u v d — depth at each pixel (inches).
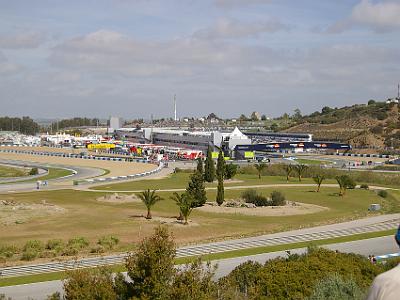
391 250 1998.0
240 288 1090.1
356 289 863.1
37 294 1395.2
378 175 4943.4
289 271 1108.5
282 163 6092.5
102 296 804.6
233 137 7372.1
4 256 1879.9
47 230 2401.6
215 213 2982.3
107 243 2079.2
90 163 6766.7
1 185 4426.7
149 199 2721.5
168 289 784.3
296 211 3078.2
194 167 6087.6
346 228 2503.7
